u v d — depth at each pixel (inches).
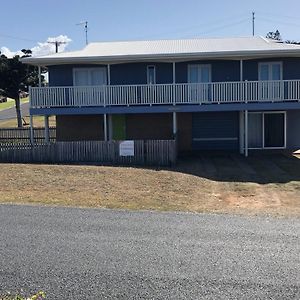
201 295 253.4
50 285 267.3
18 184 656.4
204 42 1158.3
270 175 762.8
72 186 645.9
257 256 320.2
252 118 1053.2
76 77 1055.6
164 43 1176.2
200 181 707.4
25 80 1774.1
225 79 1037.8
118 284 269.1
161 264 303.9
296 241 358.9
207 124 1063.6
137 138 1063.6
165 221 430.6
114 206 520.1
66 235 374.9
